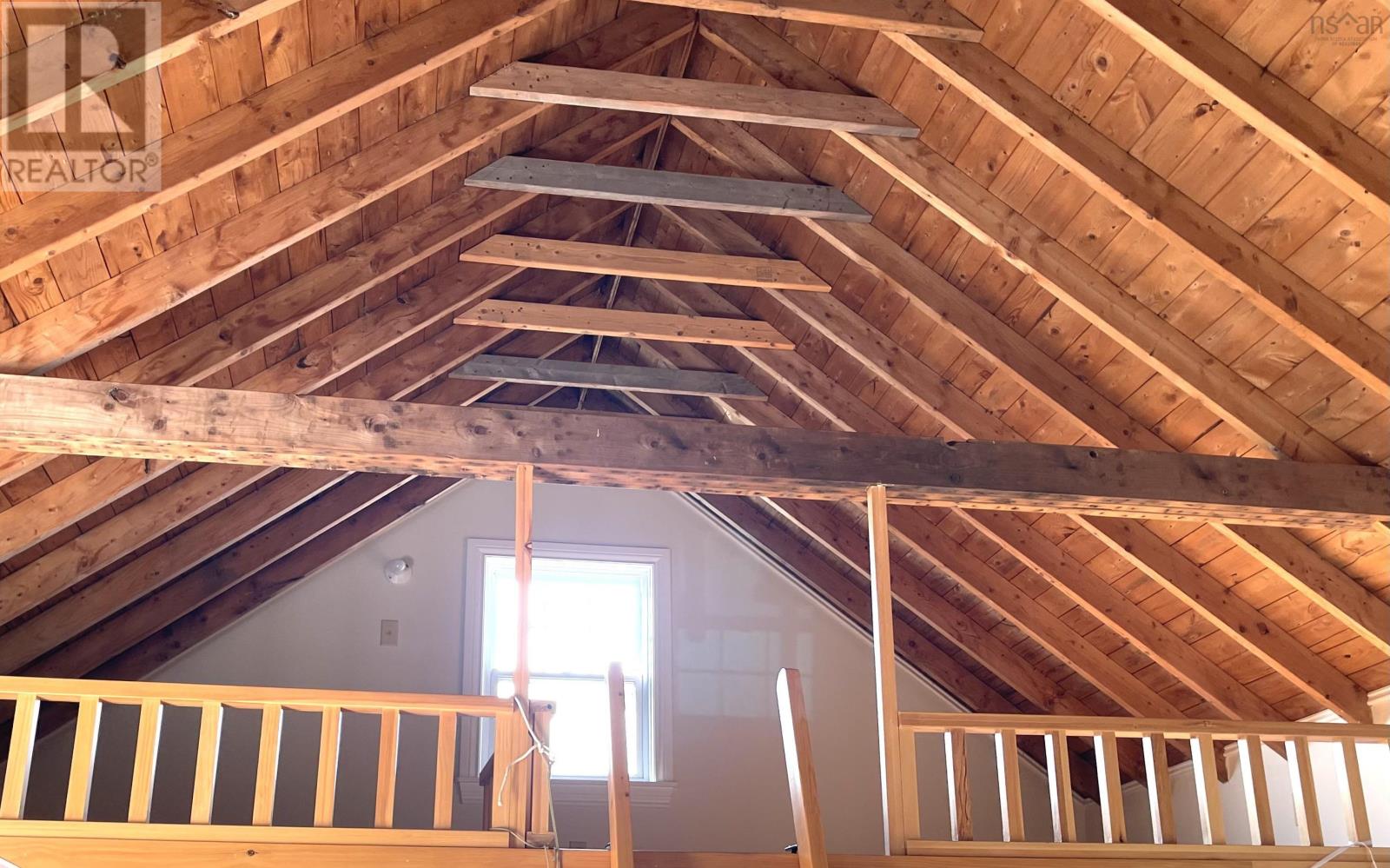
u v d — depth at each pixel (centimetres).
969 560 661
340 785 683
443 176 479
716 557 778
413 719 703
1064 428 541
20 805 377
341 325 518
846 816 740
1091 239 462
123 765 657
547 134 501
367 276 478
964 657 759
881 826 741
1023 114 417
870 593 761
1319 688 566
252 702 399
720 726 741
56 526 478
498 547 745
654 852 380
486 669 721
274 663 696
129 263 408
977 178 467
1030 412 546
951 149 464
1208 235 419
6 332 402
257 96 373
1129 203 417
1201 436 509
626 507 775
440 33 387
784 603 776
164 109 361
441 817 399
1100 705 712
